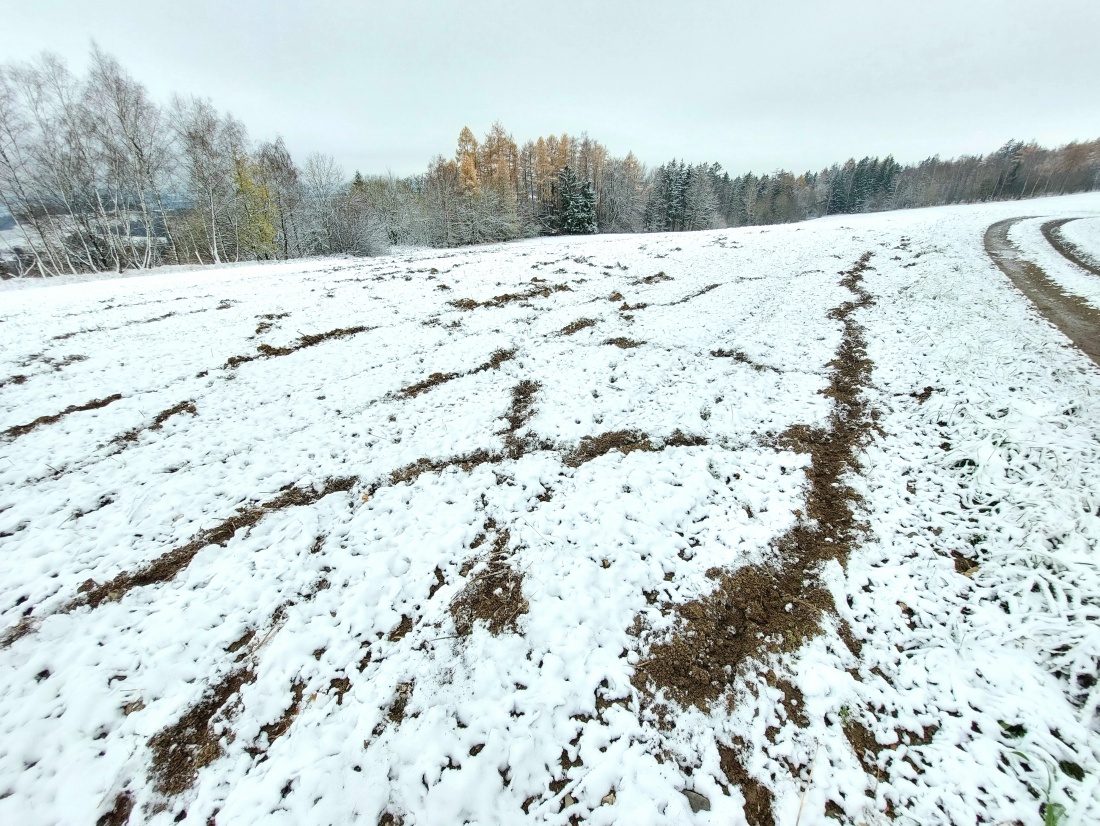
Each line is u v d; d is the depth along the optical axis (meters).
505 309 11.88
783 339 8.98
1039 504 4.11
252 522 4.56
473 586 3.84
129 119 25.19
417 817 2.47
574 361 8.35
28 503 4.74
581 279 15.08
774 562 4.00
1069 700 2.81
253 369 8.20
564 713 2.95
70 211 25.39
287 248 37.72
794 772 2.63
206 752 2.77
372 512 4.68
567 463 5.50
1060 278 12.25
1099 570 3.35
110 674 3.14
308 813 2.46
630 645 3.35
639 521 4.46
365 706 2.97
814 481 5.04
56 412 6.59
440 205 46.31
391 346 9.30
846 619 3.47
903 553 4.01
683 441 5.84
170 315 11.45
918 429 5.83
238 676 3.19
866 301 11.13
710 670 3.17
